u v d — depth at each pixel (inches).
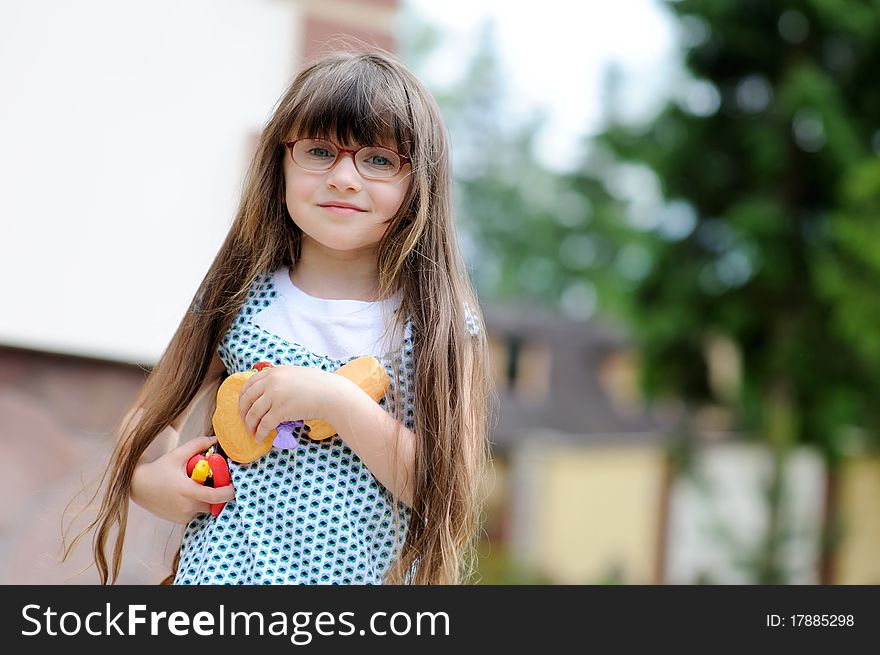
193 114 172.2
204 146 173.0
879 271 406.3
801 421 436.5
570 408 751.1
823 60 440.1
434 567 73.7
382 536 74.7
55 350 157.9
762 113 436.5
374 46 87.6
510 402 743.1
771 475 436.5
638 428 751.1
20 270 156.6
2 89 157.8
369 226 74.2
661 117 448.8
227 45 176.2
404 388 75.7
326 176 73.5
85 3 164.9
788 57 436.8
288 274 79.2
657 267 447.8
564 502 667.4
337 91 73.8
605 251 588.7
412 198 76.0
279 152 77.5
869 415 445.7
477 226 916.0
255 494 73.0
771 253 418.6
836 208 425.1
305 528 72.2
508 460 671.1
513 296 863.7
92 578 142.6
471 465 76.2
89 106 164.1
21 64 159.6
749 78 445.4
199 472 73.9
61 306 159.0
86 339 160.6
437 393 74.7
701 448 479.5
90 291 161.5
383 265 76.4
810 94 413.4
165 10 171.3
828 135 414.3
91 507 93.5
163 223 168.7
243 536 72.8
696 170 444.5
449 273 78.1
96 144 164.2
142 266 166.1
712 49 440.5
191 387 78.7
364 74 75.7
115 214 164.6
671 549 632.4
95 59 165.3
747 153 438.3
